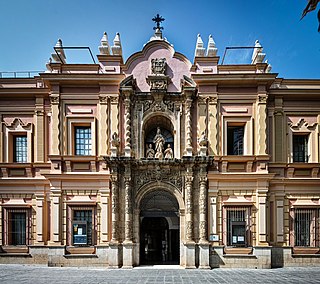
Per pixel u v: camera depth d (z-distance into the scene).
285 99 27.62
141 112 26.62
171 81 27.12
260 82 26.27
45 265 25.77
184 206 25.66
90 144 27.03
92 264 25.06
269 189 26.56
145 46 27.22
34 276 21.00
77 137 27.12
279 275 21.73
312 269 24.50
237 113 26.55
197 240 25.23
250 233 25.38
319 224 26.34
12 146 27.84
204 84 26.50
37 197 26.64
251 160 25.88
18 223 26.91
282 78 27.83
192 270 23.70
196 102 26.77
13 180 26.81
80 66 27.06
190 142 25.97
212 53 27.31
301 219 26.62
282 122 27.39
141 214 26.53
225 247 25.17
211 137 26.14
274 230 26.27
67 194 25.97
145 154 27.20
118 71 26.94
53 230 25.44
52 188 25.78
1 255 26.19
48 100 27.61
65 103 26.78
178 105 26.69
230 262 24.95
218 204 25.75
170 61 27.33
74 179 25.88
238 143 27.08
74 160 26.17
